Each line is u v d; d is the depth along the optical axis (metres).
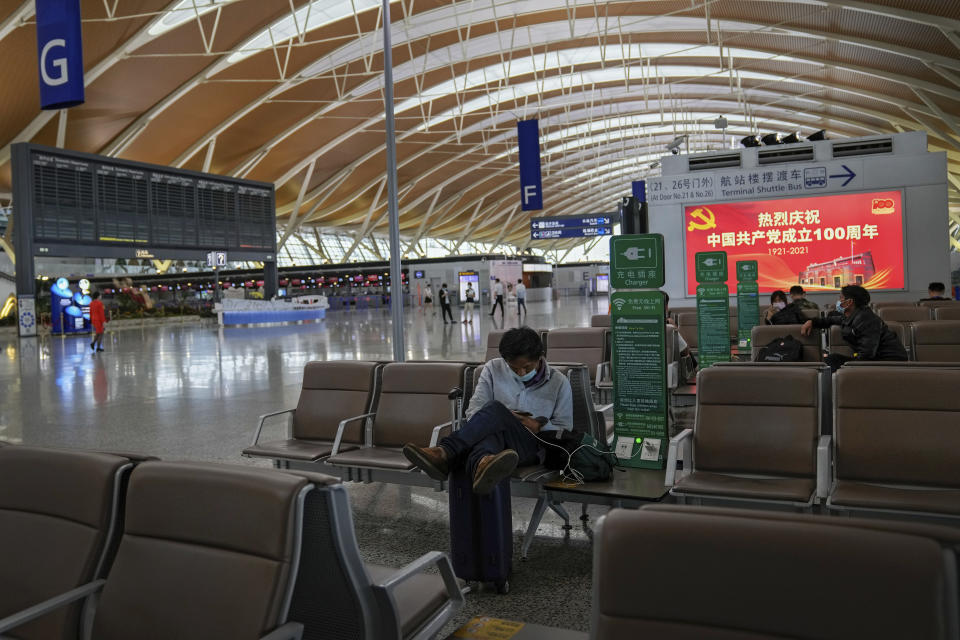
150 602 2.08
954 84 33.16
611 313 4.74
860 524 1.49
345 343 20.86
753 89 48.31
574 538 4.46
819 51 34.47
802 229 15.06
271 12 28.30
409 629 2.39
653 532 1.63
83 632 2.24
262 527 1.99
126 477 2.34
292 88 37.91
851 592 1.43
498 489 3.63
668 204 15.80
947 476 3.58
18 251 28.36
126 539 2.22
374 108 43.91
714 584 1.55
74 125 34.06
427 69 38.72
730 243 15.52
